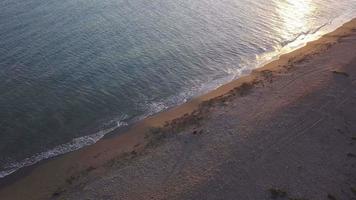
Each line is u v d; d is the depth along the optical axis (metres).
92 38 51.06
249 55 50.78
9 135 35.53
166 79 45.09
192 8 62.03
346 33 57.03
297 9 64.56
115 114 39.41
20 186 31.09
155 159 33.12
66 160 33.72
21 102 39.34
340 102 39.91
